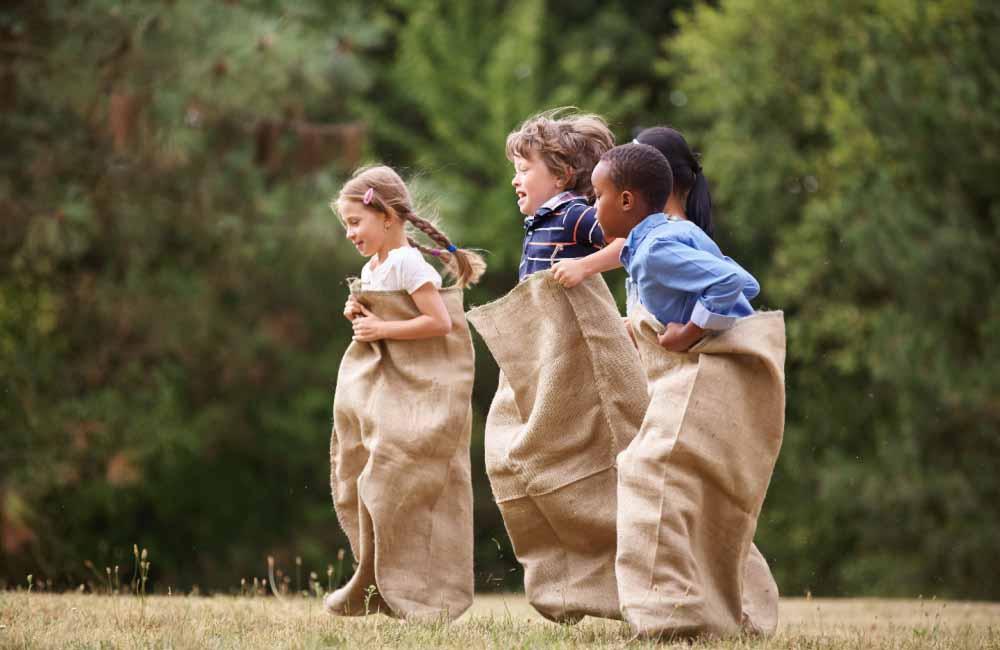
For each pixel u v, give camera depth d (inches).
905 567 1146.7
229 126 997.8
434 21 1593.3
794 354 1269.7
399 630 333.7
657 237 321.4
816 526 1286.9
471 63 1582.2
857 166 1205.7
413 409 364.2
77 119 962.7
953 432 1120.2
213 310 1096.8
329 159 1015.0
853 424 1278.3
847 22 1229.7
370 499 359.3
